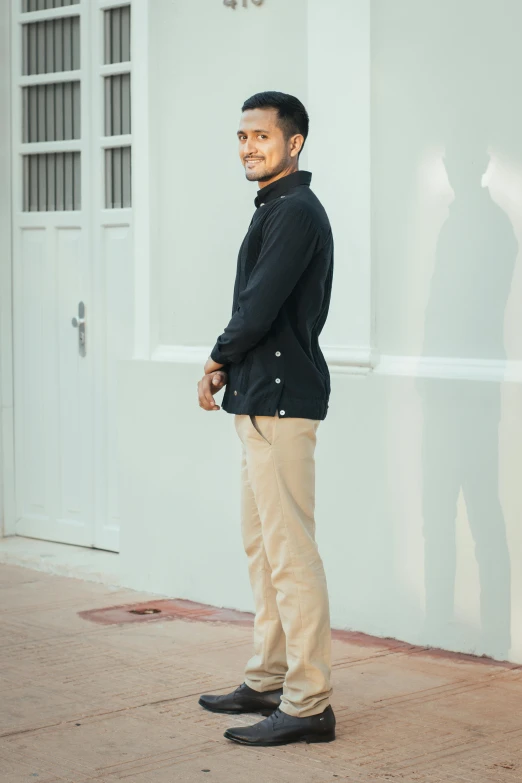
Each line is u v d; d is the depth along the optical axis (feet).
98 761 10.39
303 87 15.43
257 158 11.05
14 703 12.05
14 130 20.45
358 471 14.73
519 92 13.30
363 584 14.78
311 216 10.64
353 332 14.79
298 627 10.77
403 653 13.92
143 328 17.53
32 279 20.31
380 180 14.58
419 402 14.11
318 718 10.82
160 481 17.08
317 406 10.85
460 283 13.89
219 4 16.37
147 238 17.42
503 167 13.46
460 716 11.60
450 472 13.89
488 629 13.66
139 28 17.38
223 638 14.67
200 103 16.71
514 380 13.32
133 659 13.69
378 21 14.48
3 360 20.67
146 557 17.34
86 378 19.52
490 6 13.50
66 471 19.99
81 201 19.49
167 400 16.92
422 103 14.14
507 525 13.43
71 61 19.63
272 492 10.75
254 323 10.46
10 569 18.98
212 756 10.52
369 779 9.93
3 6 20.29
